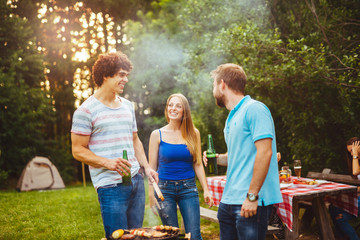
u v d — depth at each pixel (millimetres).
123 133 2488
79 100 16109
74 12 15320
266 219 2066
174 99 3180
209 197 3164
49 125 15539
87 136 2391
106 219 2375
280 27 7039
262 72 5727
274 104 6707
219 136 8977
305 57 5090
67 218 5840
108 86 2432
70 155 15219
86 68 15867
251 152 2068
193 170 3152
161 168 3094
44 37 14609
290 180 3723
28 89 13273
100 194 2396
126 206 2439
